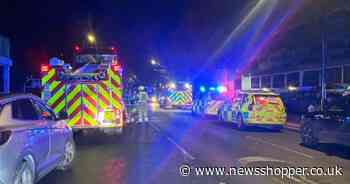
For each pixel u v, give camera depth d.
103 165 9.78
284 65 33.00
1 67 23.72
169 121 23.41
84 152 11.73
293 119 23.75
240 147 12.88
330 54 27.14
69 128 9.53
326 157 11.10
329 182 8.09
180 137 15.42
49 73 13.41
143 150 12.07
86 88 13.48
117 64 14.18
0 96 6.67
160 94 38.53
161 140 14.46
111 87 13.57
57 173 8.90
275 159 10.66
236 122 19.41
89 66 13.76
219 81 28.17
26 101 7.38
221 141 14.34
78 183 7.96
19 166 6.27
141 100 21.50
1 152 5.77
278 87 33.31
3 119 6.24
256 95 18.39
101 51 16.27
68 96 13.43
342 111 11.91
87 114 13.45
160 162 10.13
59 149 8.52
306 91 28.05
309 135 13.37
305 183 7.99
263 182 8.04
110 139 14.62
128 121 17.58
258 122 18.00
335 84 24.28
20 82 28.86
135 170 9.17
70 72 13.45
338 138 11.82
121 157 10.90
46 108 8.50
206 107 24.94
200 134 16.62
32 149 6.75
